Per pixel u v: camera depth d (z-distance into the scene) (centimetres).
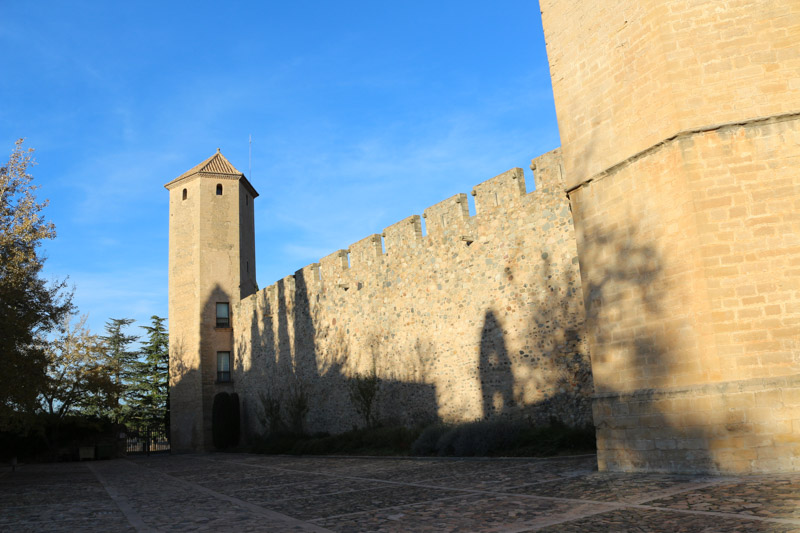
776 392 901
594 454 1446
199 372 3803
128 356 5228
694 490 809
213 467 2177
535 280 1891
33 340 1922
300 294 3222
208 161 4247
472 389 2069
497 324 2002
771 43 998
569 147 1238
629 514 701
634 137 1095
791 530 557
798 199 953
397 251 2508
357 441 2381
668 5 1046
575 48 1234
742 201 971
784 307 929
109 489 1497
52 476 2058
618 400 1092
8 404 1903
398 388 2423
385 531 716
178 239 4072
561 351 1786
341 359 2822
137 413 5128
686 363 988
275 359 3419
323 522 808
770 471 889
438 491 1043
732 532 573
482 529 688
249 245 4275
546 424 1798
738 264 958
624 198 1114
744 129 988
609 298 1132
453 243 2216
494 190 2070
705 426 944
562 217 1830
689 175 995
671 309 1017
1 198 2030
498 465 1432
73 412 3525
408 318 2406
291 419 3188
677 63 1027
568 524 676
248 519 873
